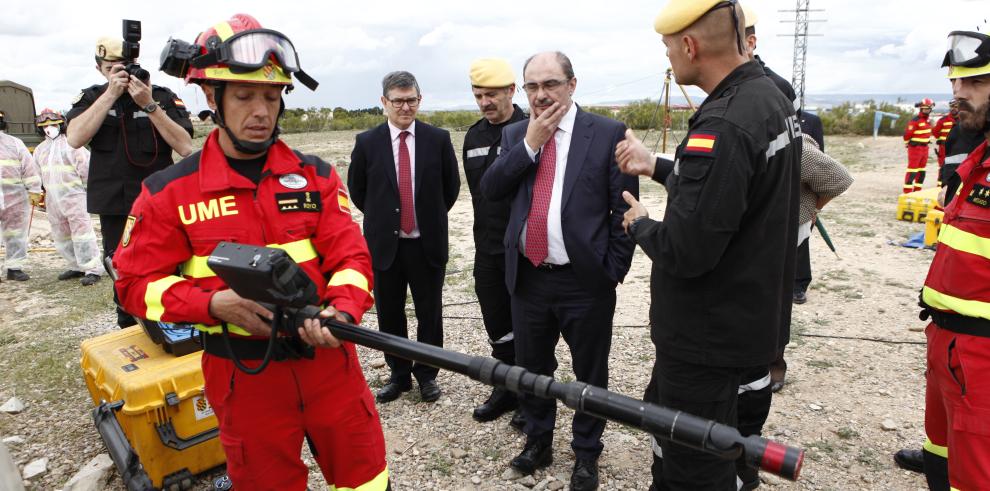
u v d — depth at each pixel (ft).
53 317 19.36
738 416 9.53
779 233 6.95
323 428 6.84
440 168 13.07
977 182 7.53
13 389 14.42
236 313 6.10
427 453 11.67
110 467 11.04
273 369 6.53
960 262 7.52
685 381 7.41
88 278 23.07
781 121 6.74
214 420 10.53
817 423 12.18
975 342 7.48
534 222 10.16
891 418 12.24
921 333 16.44
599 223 9.93
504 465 11.23
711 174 6.45
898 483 10.32
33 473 11.07
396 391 13.83
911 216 30.45
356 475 7.07
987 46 7.14
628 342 16.38
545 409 10.87
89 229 23.22
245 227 6.44
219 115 6.31
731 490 7.87
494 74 12.44
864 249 25.26
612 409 4.93
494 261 13.07
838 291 20.01
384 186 12.86
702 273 6.77
